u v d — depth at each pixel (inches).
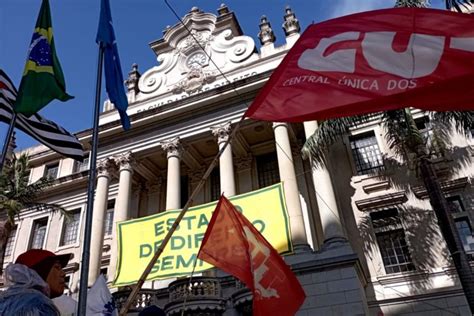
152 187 930.1
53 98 267.6
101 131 877.2
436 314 577.6
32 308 80.1
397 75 167.9
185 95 901.2
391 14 186.4
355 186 734.5
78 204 1002.1
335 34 192.2
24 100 257.0
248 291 571.2
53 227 989.2
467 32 167.5
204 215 610.5
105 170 848.9
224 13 1019.9
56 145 347.9
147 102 933.2
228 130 792.9
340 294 547.2
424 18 178.7
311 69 185.6
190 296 585.9
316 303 550.3
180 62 979.3
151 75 1000.9
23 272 94.7
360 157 770.2
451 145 697.6
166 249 600.4
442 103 157.8
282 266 268.2
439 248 626.2
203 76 911.0
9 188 712.4
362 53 180.4
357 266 578.6
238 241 274.7
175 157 805.2
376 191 717.9
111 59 251.9
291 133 798.5
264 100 185.0
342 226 643.5
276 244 531.5
